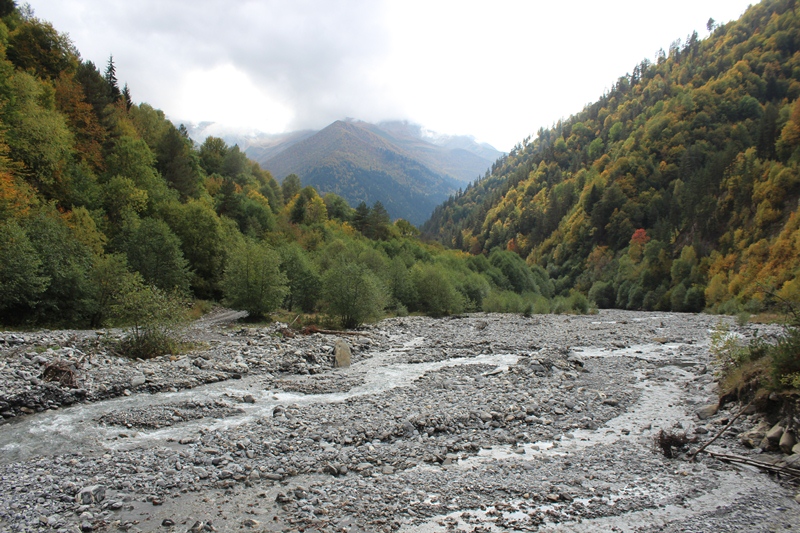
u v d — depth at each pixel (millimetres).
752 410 16016
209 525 9586
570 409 19203
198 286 61844
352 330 43688
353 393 21484
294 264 64000
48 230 36906
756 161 126812
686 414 18609
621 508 10820
